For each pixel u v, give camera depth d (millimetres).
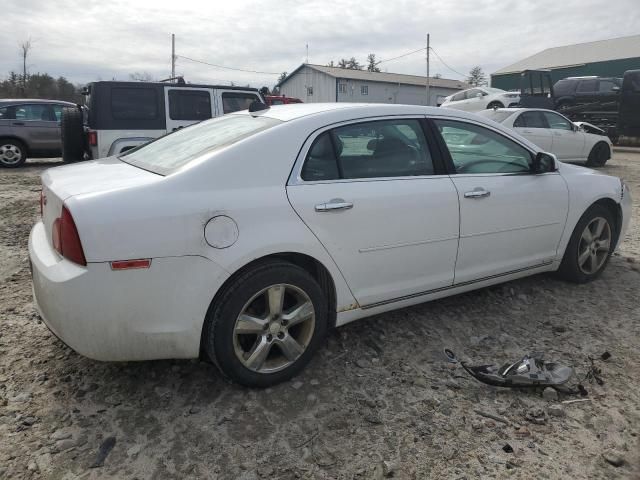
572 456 2479
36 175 10984
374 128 3291
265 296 2855
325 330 3100
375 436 2582
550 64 43281
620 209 4605
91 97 8555
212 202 2648
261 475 2322
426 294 3512
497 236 3754
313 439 2549
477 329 3715
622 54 39812
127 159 3385
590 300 4223
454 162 3578
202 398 2850
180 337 2648
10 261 4973
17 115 12211
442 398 2902
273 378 2924
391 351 3389
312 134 3039
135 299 2523
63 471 2307
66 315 2488
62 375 3027
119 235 2453
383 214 3156
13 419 2629
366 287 3217
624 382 3090
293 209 2854
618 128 17375
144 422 2643
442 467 2391
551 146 11922
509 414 2775
